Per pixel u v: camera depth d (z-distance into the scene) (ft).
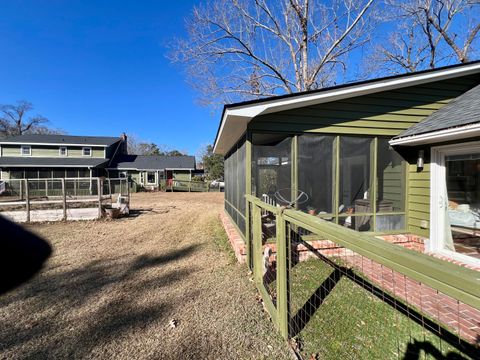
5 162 65.77
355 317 9.04
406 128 17.29
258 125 15.58
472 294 2.68
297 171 16.08
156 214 34.99
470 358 7.07
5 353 7.30
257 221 11.08
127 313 9.44
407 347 7.50
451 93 17.88
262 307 9.82
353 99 16.58
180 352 7.34
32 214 29.14
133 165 85.71
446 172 15.80
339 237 5.12
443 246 15.83
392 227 17.43
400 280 12.10
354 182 16.80
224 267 14.10
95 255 16.62
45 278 12.78
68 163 69.67
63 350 7.43
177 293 11.03
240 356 7.16
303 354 7.27
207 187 83.30
